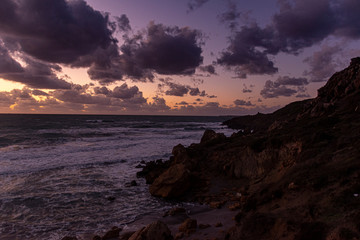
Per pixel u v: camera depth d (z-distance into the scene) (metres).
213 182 21.38
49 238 11.92
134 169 26.77
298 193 9.62
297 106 77.81
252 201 11.30
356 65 36.12
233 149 29.83
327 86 39.00
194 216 14.20
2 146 39.12
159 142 48.84
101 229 12.88
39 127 79.12
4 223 13.45
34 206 15.88
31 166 26.08
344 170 9.12
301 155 15.79
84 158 31.06
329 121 24.52
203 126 109.38
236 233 8.54
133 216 14.66
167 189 17.98
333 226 6.13
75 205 16.27
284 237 6.80
